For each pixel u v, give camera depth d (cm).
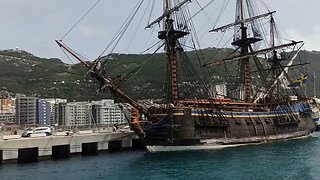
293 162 4819
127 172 4322
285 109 8100
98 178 3997
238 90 9238
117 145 6650
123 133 6619
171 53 6575
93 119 14788
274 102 8119
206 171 4244
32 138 5459
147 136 6000
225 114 6581
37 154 5500
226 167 4481
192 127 6016
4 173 4347
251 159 5112
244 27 8625
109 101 17925
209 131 6269
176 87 6462
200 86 7331
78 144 5991
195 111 6116
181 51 6869
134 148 6844
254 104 7469
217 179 3788
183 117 5950
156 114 6094
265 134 7288
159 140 5994
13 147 5247
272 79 9469
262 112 7375
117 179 3928
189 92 7419
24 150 5522
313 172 4088
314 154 5588
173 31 6550
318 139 8231
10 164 5081
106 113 15475
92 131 6850
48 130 6388
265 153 5725
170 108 5925
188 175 4034
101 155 5962
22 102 19700
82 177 4062
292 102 8562
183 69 7281
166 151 6006
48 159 5541
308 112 8975
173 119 5881
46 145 5584
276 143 7256
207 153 5747
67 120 16562
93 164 4984
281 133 7775
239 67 9962
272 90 9025
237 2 8788
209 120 6275
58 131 6862
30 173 4338
